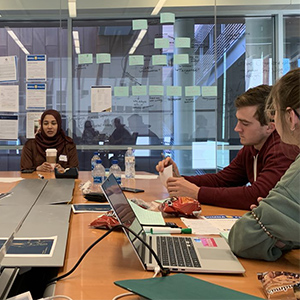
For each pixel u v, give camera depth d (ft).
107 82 13.99
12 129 13.82
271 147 4.85
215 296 2.04
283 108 2.73
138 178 8.40
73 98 13.98
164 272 2.52
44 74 13.83
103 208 4.70
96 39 13.92
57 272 2.56
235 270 2.59
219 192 4.98
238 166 6.07
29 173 9.12
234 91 14.12
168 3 13.56
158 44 13.87
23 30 13.78
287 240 2.75
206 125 14.11
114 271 2.60
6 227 3.41
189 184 5.18
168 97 13.98
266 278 2.34
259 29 14.03
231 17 13.94
